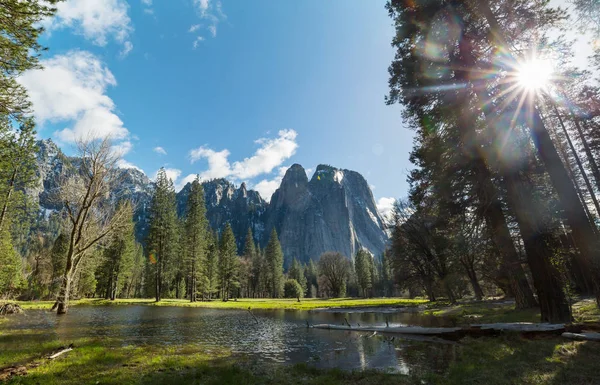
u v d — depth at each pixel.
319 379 6.43
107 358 8.15
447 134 14.35
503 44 11.98
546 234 11.59
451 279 31.69
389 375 6.63
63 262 44.94
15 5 8.26
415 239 33.72
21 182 26.81
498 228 13.80
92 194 23.78
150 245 47.06
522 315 14.24
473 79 12.72
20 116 10.81
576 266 22.56
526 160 12.79
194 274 50.91
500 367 6.51
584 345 7.64
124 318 20.64
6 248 33.09
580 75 12.82
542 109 16.02
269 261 89.50
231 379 6.41
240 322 19.34
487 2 12.05
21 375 6.53
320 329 16.03
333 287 84.94
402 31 14.50
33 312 23.34
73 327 15.23
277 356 9.43
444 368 7.37
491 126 12.76
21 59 9.45
